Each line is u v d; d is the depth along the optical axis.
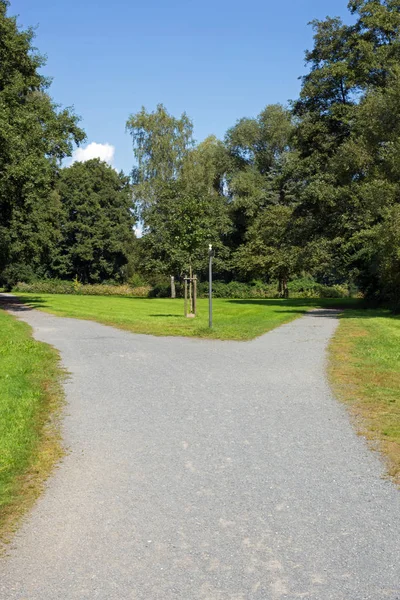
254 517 4.35
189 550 3.86
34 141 28.66
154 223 25.33
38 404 7.89
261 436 6.46
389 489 4.88
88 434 6.61
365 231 26.64
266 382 9.46
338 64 33.62
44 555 3.80
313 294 55.50
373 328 18.19
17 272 57.94
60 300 38.31
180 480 5.14
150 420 7.20
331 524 4.22
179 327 18.70
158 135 51.97
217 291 55.84
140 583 3.46
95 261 68.25
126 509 4.52
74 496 4.79
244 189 56.50
